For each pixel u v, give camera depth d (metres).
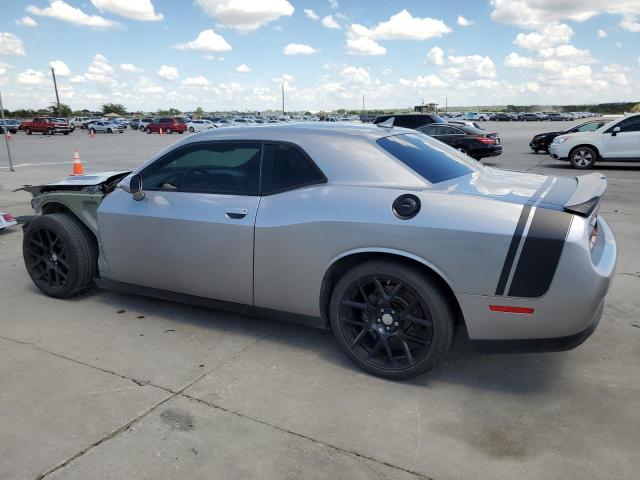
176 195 3.72
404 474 2.32
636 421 2.70
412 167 3.13
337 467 2.37
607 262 2.81
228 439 2.57
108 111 109.12
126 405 2.86
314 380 3.13
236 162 3.53
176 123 48.66
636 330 3.78
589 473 2.31
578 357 3.39
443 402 2.89
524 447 2.50
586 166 14.84
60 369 3.26
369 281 3.08
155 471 2.34
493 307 2.77
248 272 3.45
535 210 2.70
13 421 2.71
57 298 4.48
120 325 3.94
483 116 81.44
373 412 2.79
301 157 3.31
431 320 2.93
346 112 102.94
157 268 3.84
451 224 2.78
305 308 3.35
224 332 3.81
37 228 4.33
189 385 3.07
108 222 3.99
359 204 3.04
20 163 17.56
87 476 2.31
